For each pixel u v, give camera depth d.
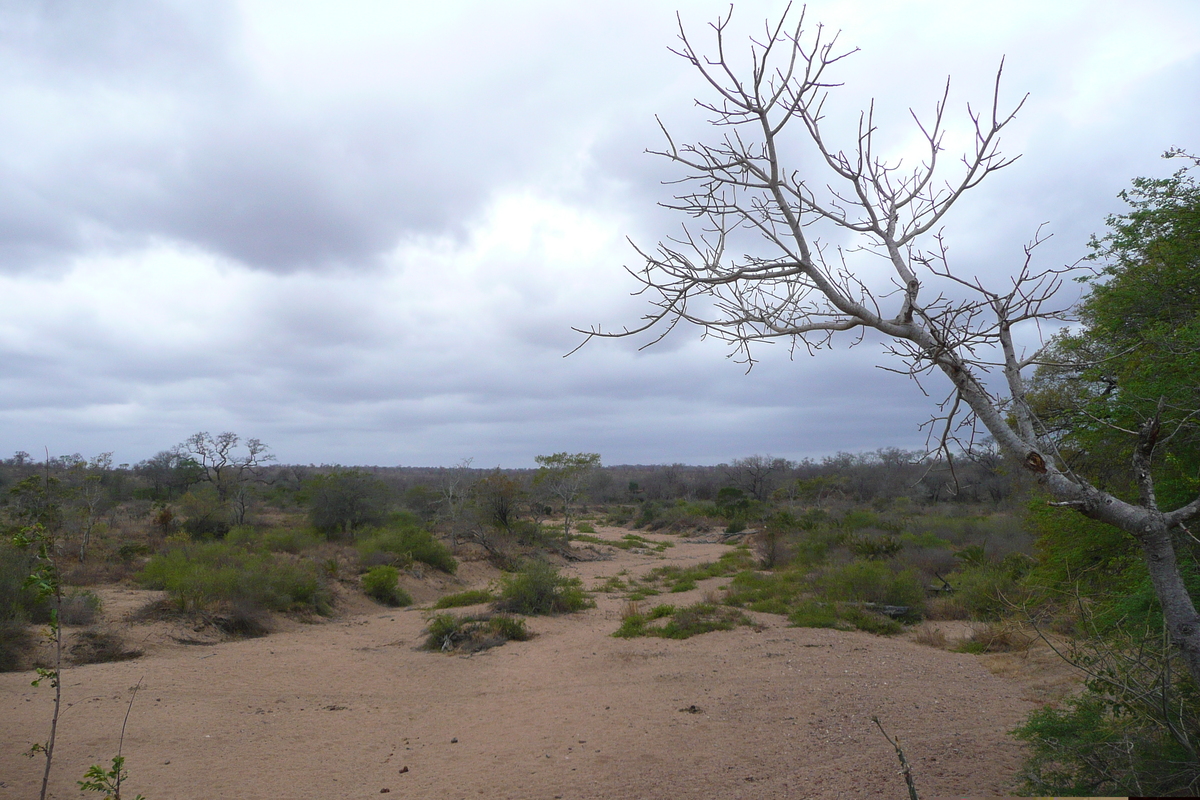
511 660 13.28
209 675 11.84
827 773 6.26
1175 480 6.55
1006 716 7.95
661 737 7.98
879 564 19.92
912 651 12.51
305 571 20.69
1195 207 8.77
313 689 11.15
